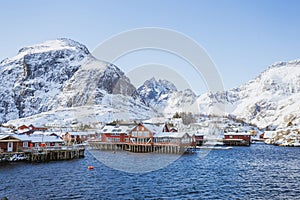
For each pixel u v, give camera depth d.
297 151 116.56
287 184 48.50
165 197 39.19
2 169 60.47
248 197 39.97
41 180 49.34
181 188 44.44
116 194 40.25
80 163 71.00
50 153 77.62
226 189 44.38
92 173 55.97
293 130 165.88
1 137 74.25
